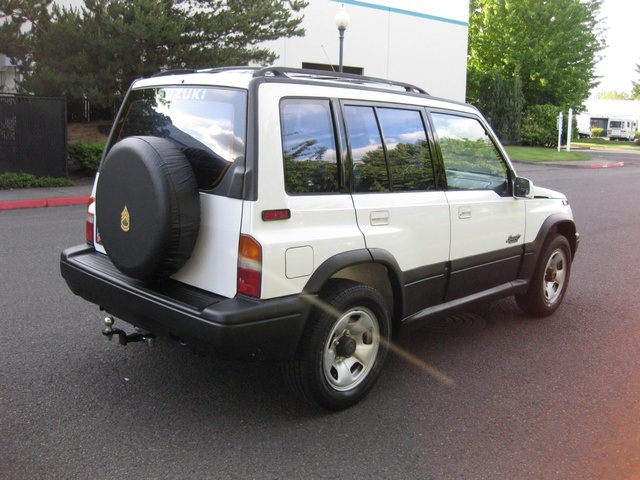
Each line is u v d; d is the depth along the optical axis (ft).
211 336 10.52
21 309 18.01
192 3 53.06
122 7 46.91
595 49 132.16
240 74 11.62
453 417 12.51
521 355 15.99
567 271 19.53
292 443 11.30
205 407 12.58
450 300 15.26
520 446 11.46
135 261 11.43
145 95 13.29
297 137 11.48
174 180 10.95
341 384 12.48
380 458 10.91
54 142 46.68
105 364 14.47
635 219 39.96
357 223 12.33
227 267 11.04
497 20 128.26
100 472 10.19
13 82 57.31
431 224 14.01
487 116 124.98
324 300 11.76
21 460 10.45
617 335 17.70
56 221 32.96
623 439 11.82
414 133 13.96
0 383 13.30
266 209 10.82
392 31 88.74
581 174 75.36
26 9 47.11
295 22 57.31
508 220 16.53
